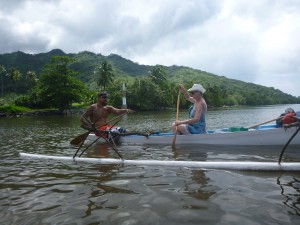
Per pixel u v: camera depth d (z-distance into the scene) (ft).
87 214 9.69
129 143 26.23
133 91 237.86
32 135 39.42
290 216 9.02
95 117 27.58
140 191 11.91
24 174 15.55
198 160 18.02
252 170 14.85
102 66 257.34
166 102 264.52
